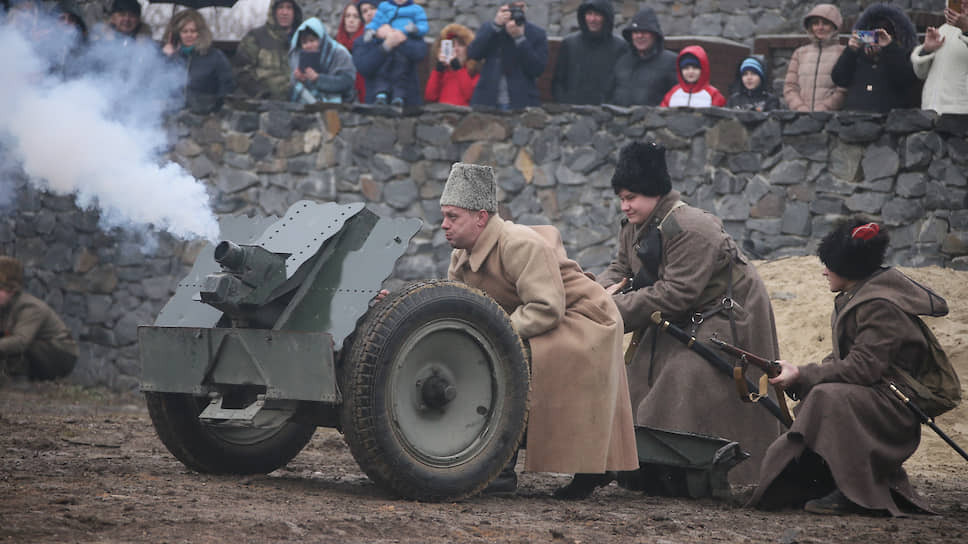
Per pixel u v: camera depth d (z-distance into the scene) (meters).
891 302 12.67
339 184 30.56
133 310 31.89
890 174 26.75
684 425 14.27
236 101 31.05
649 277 14.99
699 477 13.80
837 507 12.52
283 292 12.05
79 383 31.62
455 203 12.73
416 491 11.71
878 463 12.55
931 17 32.72
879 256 12.97
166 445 13.37
